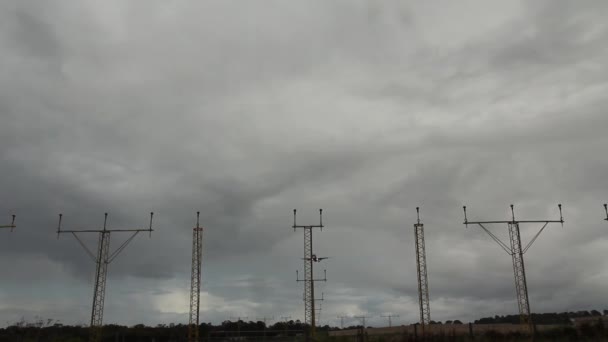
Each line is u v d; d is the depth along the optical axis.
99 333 94.88
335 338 96.12
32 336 100.00
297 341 106.50
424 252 111.00
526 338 73.50
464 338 75.00
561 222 96.12
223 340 118.62
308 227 117.06
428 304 107.62
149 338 120.81
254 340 118.69
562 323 87.56
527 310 91.38
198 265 114.69
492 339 74.19
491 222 97.62
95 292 95.31
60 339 102.81
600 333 69.94
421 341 75.88
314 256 114.75
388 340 79.50
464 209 100.12
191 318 112.94
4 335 97.69
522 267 95.06
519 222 96.81
